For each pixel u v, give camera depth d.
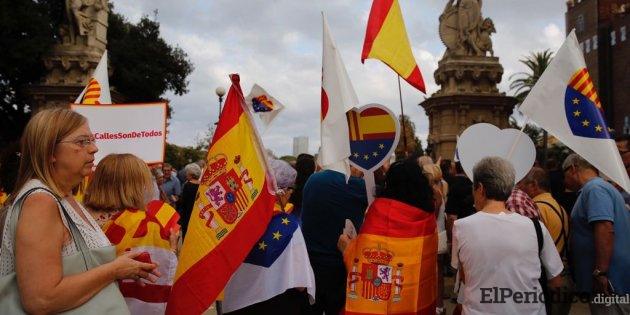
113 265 2.55
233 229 3.74
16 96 32.59
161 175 10.93
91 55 22.44
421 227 4.10
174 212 3.86
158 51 36.78
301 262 4.05
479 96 23.48
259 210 3.80
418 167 4.27
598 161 4.79
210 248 3.69
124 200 3.62
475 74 23.78
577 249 4.91
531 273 3.56
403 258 4.05
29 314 2.34
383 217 4.11
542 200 5.34
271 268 3.98
